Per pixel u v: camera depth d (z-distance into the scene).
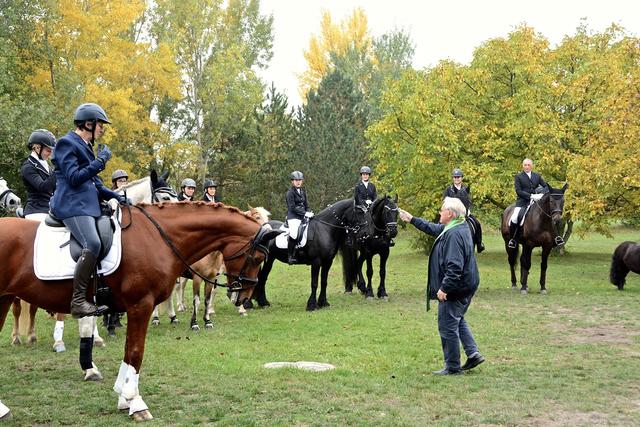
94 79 29.11
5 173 26.42
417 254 29.38
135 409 5.82
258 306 14.17
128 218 6.07
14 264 5.81
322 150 32.53
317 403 6.23
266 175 35.22
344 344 9.40
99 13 29.08
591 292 15.23
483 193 22.92
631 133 16.66
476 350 7.50
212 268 11.03
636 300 13.61
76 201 5.75
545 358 8.23
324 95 36.25
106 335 10.50
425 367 7.84
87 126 5.87
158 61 31.64
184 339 10.02
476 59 25.00
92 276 5.75
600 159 17.52
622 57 20.66
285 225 13.53
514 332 10.12
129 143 32.97
